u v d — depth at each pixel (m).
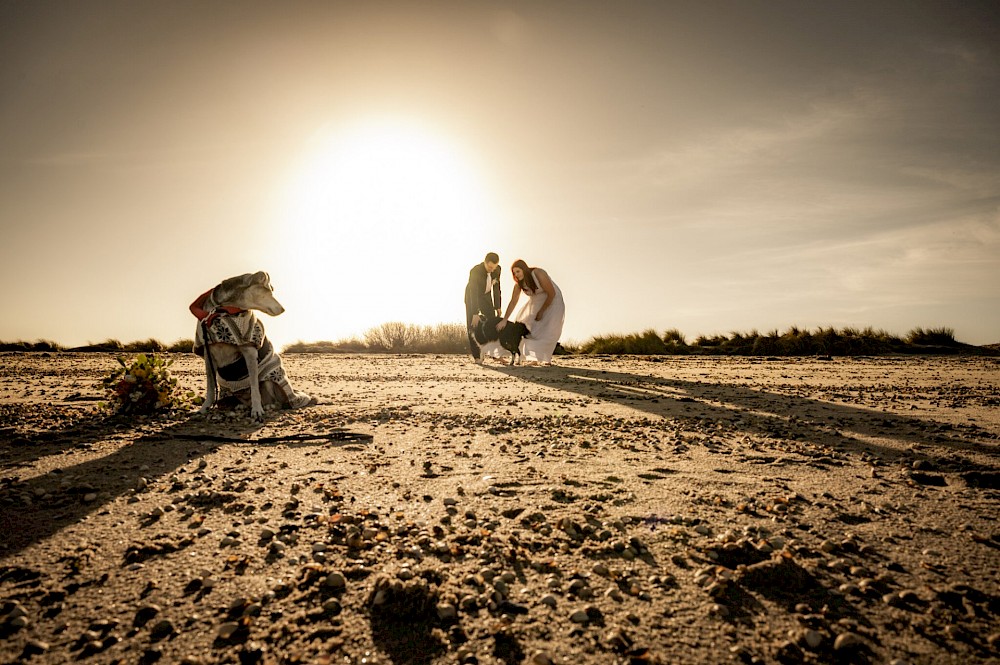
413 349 26.14
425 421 6.29
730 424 6.20
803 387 9.92
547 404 7.62
